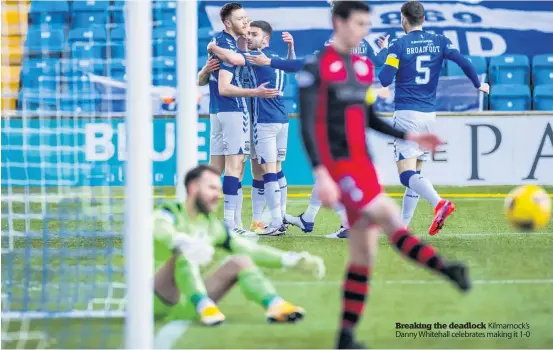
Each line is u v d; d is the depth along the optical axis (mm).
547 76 47594
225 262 17016
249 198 41188
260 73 28844
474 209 36188
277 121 29078
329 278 21484
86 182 36438
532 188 19484
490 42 49125
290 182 44250
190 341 15703
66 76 39125
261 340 15766
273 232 29250
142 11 13906
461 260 24016
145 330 14281
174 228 16812
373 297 19297
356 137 14648
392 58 27359
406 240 14312
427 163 44031
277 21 49031
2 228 29781
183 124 20109
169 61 43625
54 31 40281
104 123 37375
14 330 16734
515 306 18531
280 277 21578
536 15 49062
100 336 16266
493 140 43844
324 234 29625
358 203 14422
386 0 49125
